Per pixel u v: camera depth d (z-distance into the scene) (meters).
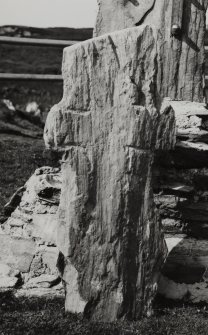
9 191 11.01
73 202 7.30
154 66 7.55
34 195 8.68
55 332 7.04
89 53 7.35
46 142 7.34
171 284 8.16
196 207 8.55
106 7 10.23
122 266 7.43
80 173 7.33
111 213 7.41
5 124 14.49
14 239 8.53
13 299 7.86
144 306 7.54
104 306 7.39
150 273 7.56
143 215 7.52
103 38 7.40
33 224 8.52
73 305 7.42
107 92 7.41
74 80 7.34
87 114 7.36
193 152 8.78
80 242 7.33
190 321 7.40
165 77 10.77
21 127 14.86
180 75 10.82
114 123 7.43
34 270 8.29
